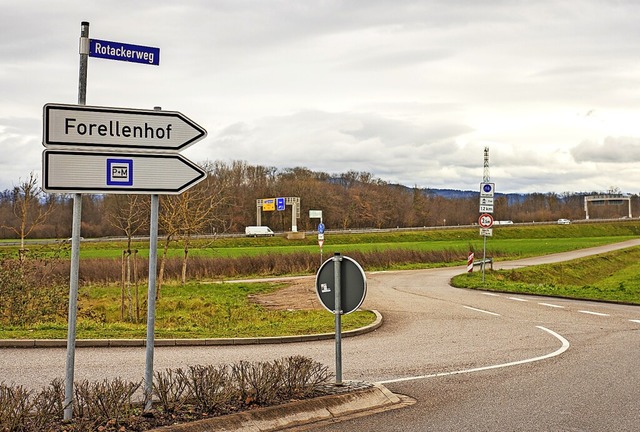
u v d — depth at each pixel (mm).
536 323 16516
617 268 54188
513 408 7809
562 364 10727
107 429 6152
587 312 19172
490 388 8906
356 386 8172
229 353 11844
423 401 8156
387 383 9219
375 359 11258
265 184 117312
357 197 120625
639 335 14211
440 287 30125
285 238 84312
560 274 43750
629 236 107812
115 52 6441
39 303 17891
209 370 7273
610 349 12281
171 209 31203
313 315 18750
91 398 6496
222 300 25750
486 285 29047
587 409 7777
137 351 11930
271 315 19844
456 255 55156
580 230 118562
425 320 17344
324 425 7016
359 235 92438
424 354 11797
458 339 13773
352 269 8312
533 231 111812
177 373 7383
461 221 139000
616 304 22172
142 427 6254
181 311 22047
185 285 31766
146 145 6660
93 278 32938
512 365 10648
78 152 6410
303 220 114625
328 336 13992
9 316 16906
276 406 7055
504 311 19516
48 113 6328
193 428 6328
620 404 8016
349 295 8320
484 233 30172
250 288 31203
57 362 10625
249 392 7246
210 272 39906
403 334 14680
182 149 6801
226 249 63969
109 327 14758
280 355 11617
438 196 144000
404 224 128125
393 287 30141
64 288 18844
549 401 8164
